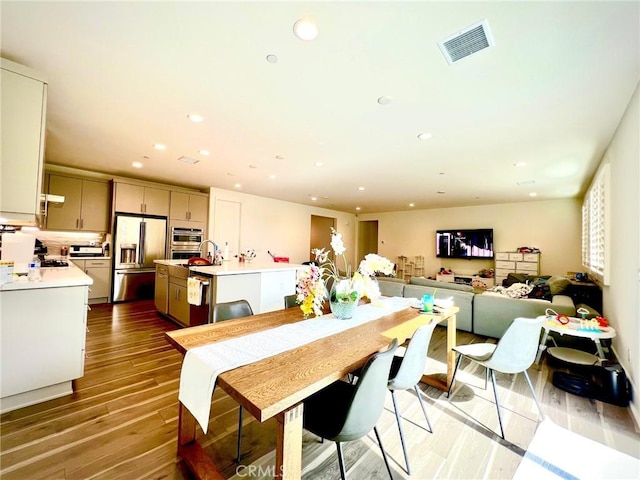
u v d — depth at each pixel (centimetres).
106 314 442
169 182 559
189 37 161
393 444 175
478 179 469
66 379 214
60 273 260
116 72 195
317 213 867
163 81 205
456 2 133
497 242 718
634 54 165
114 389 227
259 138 309
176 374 254
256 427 188
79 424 181
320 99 226
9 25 153
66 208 466
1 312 189
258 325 183
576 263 619
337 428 123
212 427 187
